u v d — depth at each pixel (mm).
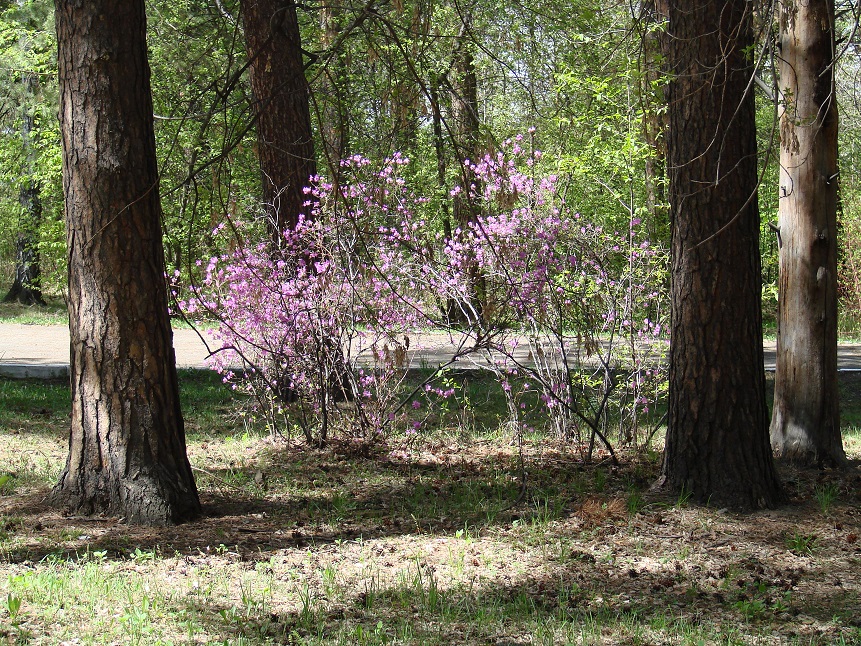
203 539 5930
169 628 4395
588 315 8594
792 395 8062
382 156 6750
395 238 8570
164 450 6293
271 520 6512
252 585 5098
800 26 7586
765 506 6598
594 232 8758
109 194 6055
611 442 9172
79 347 6227
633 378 9414
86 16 5988
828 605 5012
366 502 7066
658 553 5785
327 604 4836
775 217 24453
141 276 6176
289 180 10820
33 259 29844
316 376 8828
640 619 4750
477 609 4820
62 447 8898
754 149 6559
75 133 6055
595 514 6473
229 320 8742
